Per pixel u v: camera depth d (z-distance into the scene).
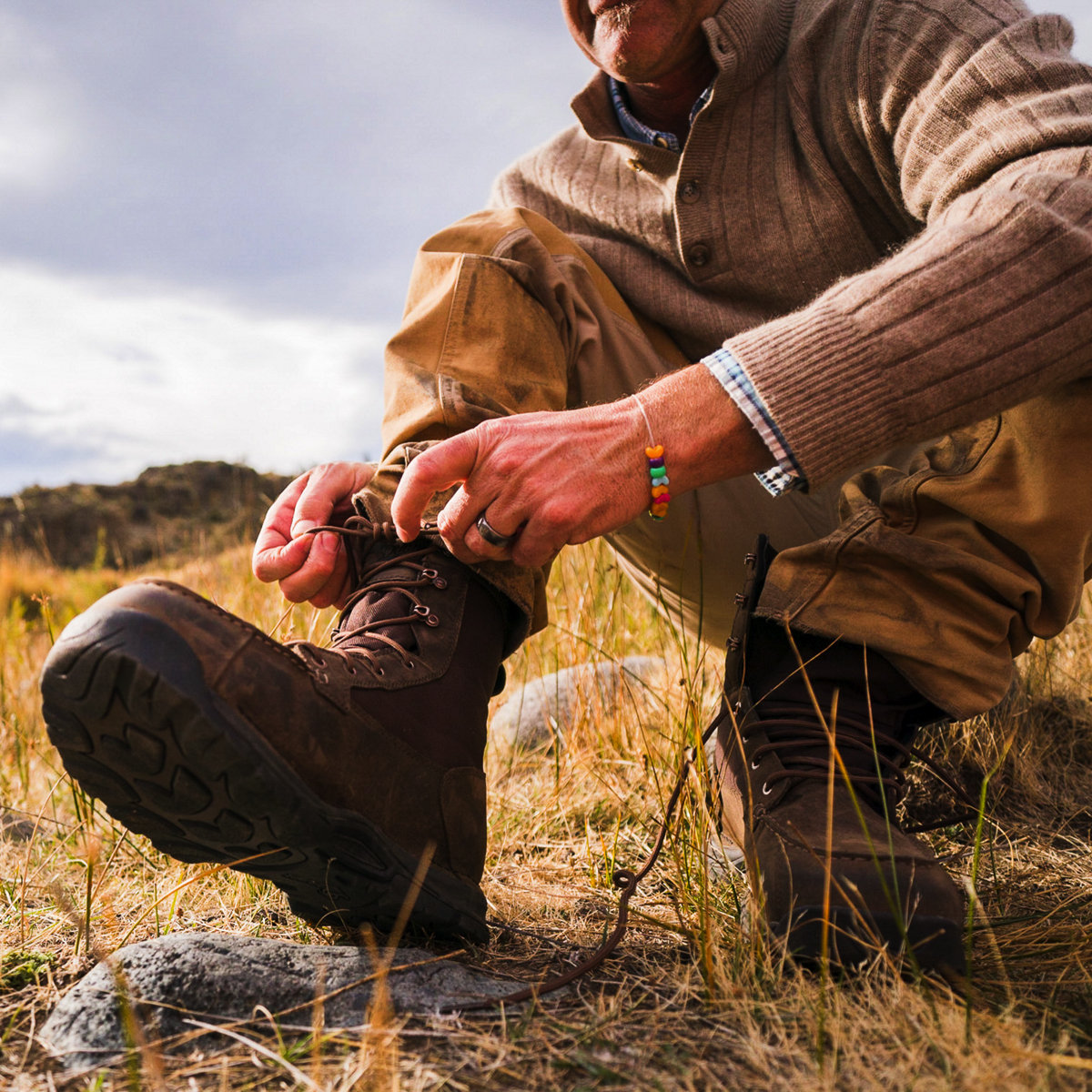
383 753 0.96
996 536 1.08
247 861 0.96
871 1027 0.79
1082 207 0.93
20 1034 0.87
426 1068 0.76
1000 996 0.88
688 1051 0.79
